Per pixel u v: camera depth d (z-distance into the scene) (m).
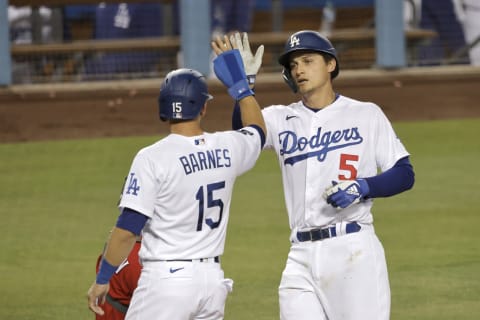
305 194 17.88
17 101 55.91
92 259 31.53
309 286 17.78
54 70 60.66
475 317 24.48
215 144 16.83
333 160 17.86
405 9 66.56
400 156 17.86
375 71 61.50
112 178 45.06
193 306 16.44
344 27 67.38
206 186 16.50
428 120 60.62
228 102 58.00
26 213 38.28
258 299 26.61
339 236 17.61
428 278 28.33
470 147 51.41
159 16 63.66
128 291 19.64
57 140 55.25
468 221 35.88
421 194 40.75
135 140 54.72
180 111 16.59
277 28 62.94
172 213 16.39
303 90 18.11
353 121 17.98
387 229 34.88
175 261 16.42
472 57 64.88
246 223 36.12
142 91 57.03
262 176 45.56
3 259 31.53
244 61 18.30
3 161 49.75
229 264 30.44
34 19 59.47
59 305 26.42
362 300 17.41
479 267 29.48
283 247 32.59
